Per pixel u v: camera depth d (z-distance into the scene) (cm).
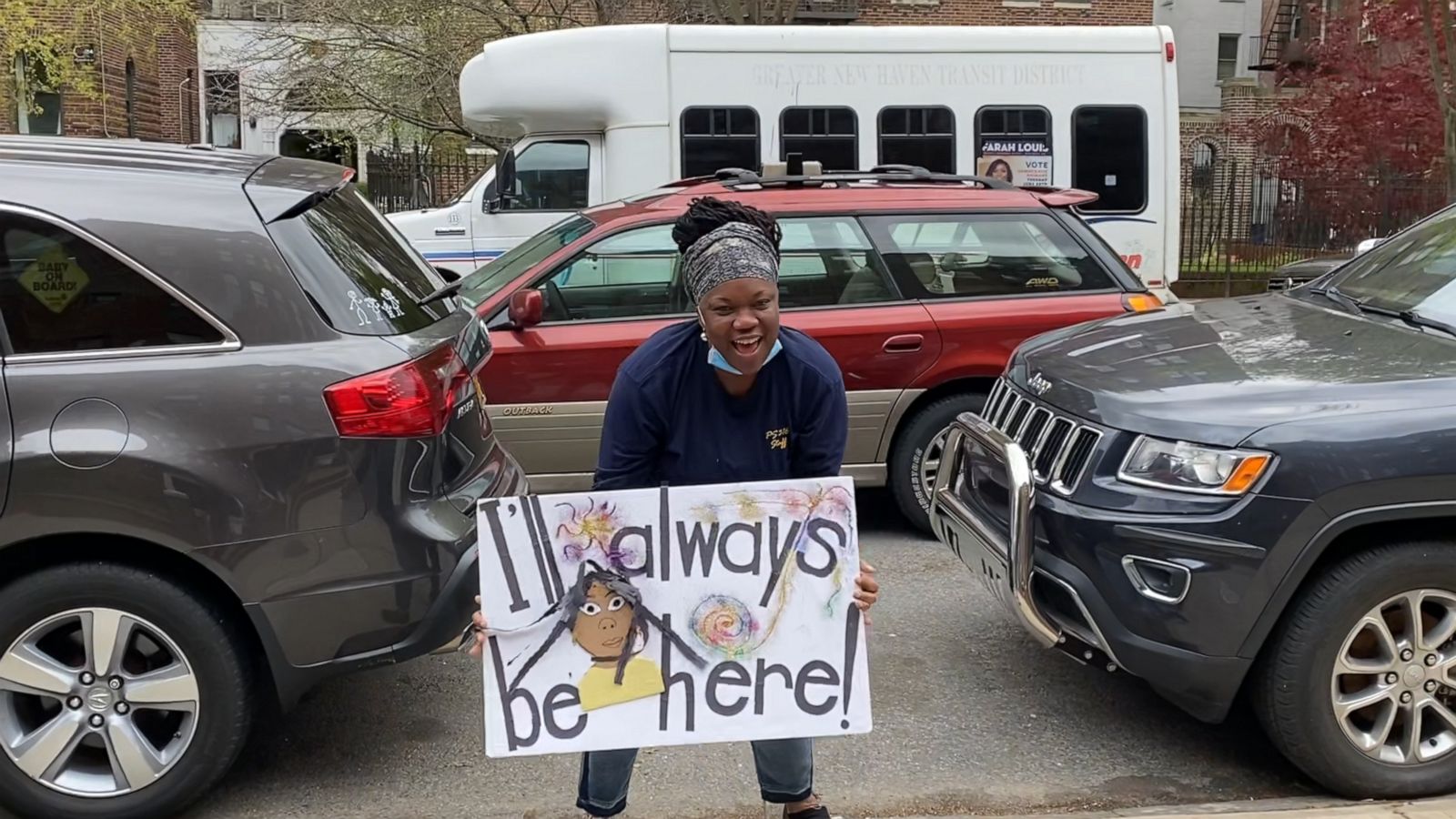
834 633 243
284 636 314
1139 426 339
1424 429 316
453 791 349
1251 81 2545
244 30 2053
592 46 909
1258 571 316
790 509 240
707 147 924
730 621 242
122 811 316
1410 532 328
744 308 221
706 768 361
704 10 1473
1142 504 329
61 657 315
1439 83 1373
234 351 312
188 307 311
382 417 315
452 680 430
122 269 310
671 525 240
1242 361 366
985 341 573
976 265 587
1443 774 333
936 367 571
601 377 551
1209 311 454
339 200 367
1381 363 347
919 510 586
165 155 341
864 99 934
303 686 322
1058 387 385
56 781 315
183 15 1666
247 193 326
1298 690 325
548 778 357
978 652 453
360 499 314
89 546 311
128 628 311
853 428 573
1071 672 435
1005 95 950
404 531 318
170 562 315
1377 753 331
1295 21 2505
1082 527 340
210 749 319
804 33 925
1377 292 428
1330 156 1855
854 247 578
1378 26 1858
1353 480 312
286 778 357
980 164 953
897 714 399
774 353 235
